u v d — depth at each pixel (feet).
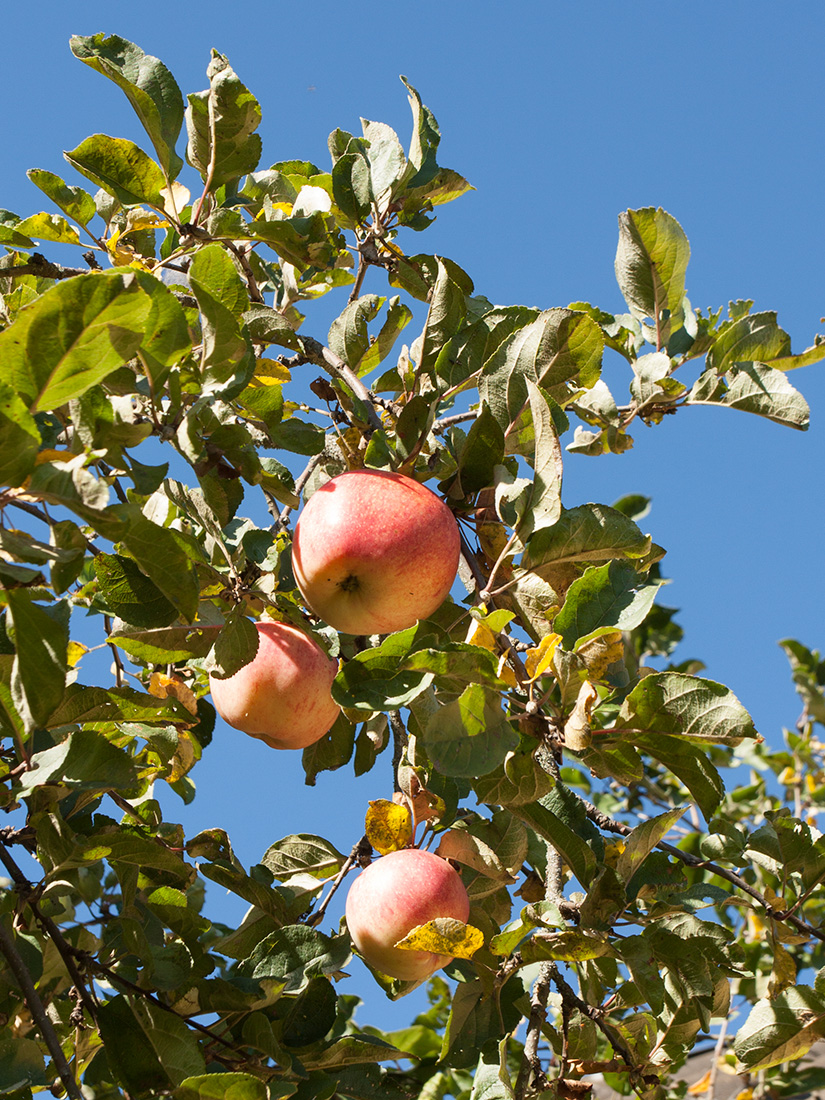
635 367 10.38
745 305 11.02
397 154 10.88
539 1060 7.82
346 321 11.05
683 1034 8.25
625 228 10.53
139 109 8.75
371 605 7.60
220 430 7.34
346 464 9.64
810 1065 14.66
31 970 7.54
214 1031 7.73
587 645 6.68
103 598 7.50
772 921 9.35
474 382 9.00
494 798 6.81
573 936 7.29
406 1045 12.82
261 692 8.82
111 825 8.13
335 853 9.78
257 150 9.04
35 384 5.17
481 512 8.60
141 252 10.75
